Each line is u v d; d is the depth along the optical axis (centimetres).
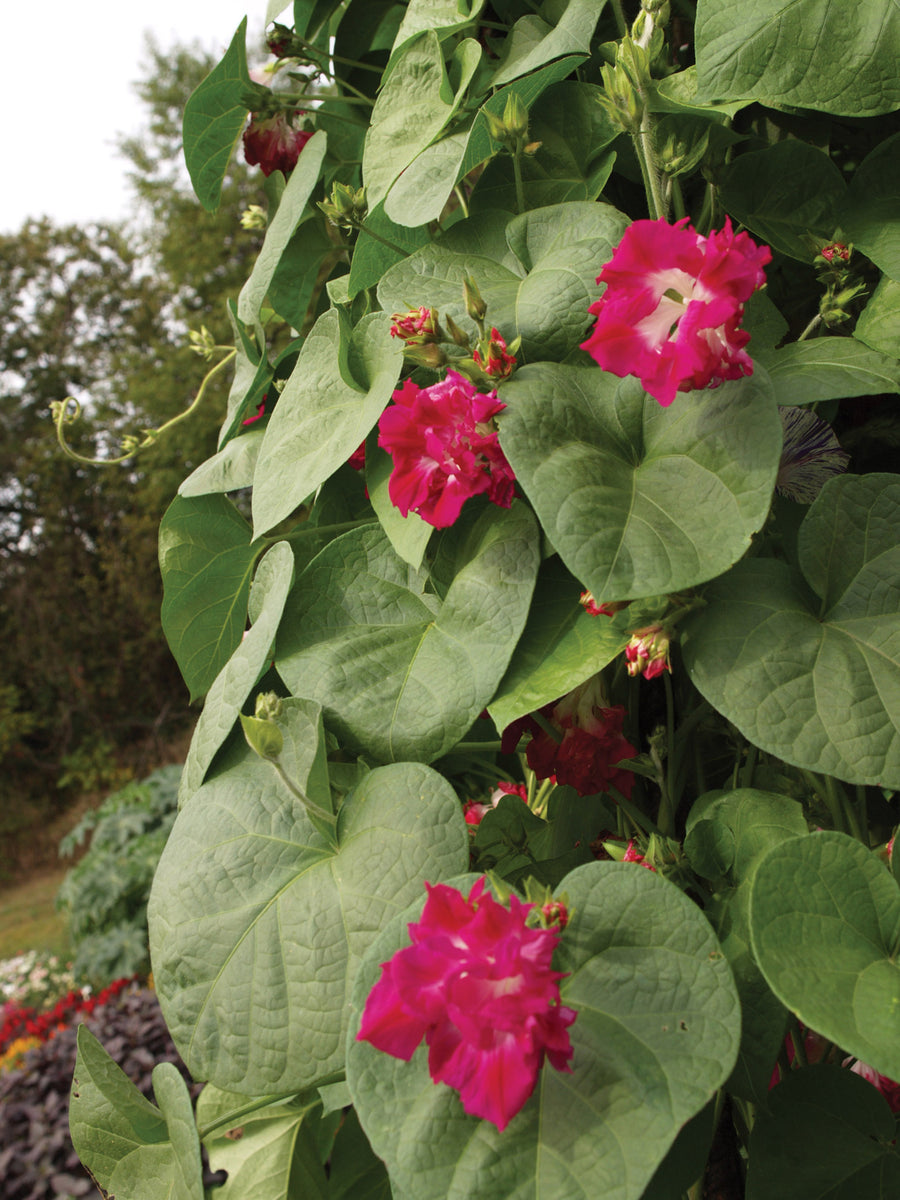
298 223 157
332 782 127
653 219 114
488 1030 76
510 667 108
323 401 130
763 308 119
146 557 1595
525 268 119
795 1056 112
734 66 110
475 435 101
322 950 100
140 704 1611
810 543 99
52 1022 595
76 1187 411
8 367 2097
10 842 1397
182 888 111
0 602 1675
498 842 137
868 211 122
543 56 124
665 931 85
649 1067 79
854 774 86
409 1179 79
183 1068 441
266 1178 133
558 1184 76
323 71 170
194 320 1752
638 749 127
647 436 101
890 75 106
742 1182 117
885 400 137
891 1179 92
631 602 101
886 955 84
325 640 120
